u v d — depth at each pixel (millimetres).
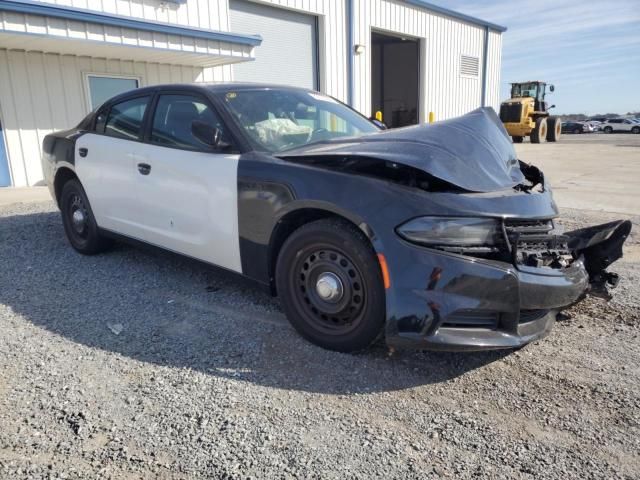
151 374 2723
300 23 14727
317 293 2930
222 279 4172
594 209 7410
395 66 25156
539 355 2949
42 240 5344
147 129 4008
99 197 4422
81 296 3818
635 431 2262
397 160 2734
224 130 3465
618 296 3828
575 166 13805
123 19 8617
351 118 4230
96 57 10195
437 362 2861
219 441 2195
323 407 2443
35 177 9672
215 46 10195
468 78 22344
